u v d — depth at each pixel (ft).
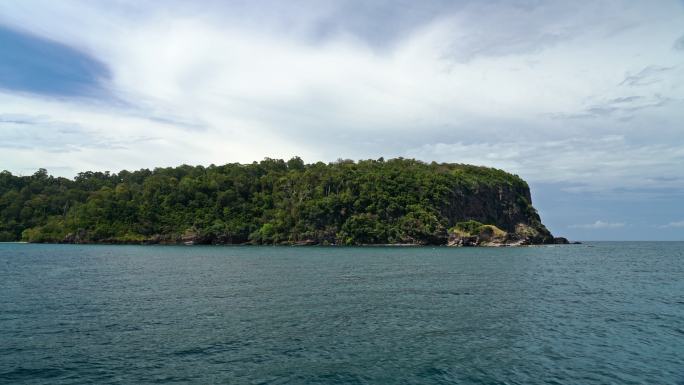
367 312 104.42
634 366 67.41
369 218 595.88
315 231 590.14
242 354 71.10
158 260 277.23
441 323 93.76
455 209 633.61
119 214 599.57
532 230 655.76
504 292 139.33
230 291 136.87
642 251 499.51
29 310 104.99
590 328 90.53
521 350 74.79
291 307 110.11
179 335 82.23
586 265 258.98
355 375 62.49
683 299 127.95
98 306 110.32
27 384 58.13
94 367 64.59
